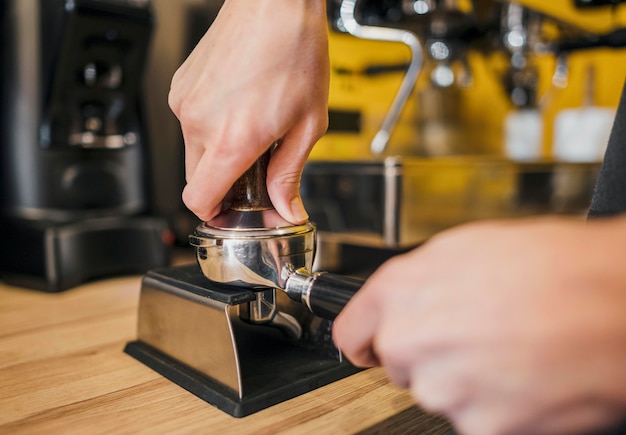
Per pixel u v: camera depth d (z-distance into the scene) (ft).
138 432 0.96
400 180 2.06
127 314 1.76
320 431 0.96
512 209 2.67
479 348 0.47
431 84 3.59
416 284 0.55
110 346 1.44
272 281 1.07
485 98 4.22
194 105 1.03
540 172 2.81
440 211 2.27
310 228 1.11
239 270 1.08
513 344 0.45
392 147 3.54
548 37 3.64
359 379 1.19
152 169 2.58
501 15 3.11
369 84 3.50
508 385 0.46
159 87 2.62
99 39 2.11
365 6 2.73
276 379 1.13
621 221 0.49
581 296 0.44
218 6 2.81
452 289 0.51
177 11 2.64
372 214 2.13
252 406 1.03
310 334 1.28
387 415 1.02
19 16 2.08
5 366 1.29
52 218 2.17
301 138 1.06
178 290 1.25
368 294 0.61
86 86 2.18
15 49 2.10
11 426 0.98
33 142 2.13
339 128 3.33
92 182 2.28
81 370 1.26
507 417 0.47
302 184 2.35
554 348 0.44
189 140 1.09
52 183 2.18
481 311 0.47
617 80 4.47
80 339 1.50
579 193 3.12
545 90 4.51
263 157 1.10
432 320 0.50
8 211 2.17
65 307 1.84
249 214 1.09
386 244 2.10
